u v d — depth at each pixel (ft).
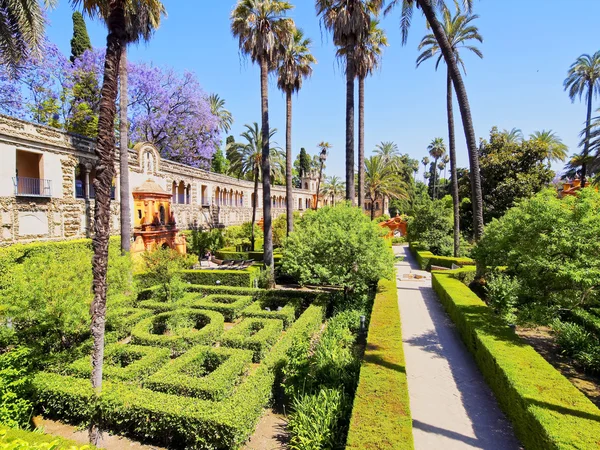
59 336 28.02
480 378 24.03
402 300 45.75
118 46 19.43
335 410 18.10
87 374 23.94
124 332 34.30
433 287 51.80
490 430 18.21
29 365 22.18
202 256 90.27
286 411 22.00
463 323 30.66
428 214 92.84
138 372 24.06
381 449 13.76
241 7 51.13
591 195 24.62
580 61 111.45
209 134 115.75
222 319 36.50
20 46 40.65
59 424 20.92
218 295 46.21
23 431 15.01
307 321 34.32
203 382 22.08
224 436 17.70
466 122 43.06
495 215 80.64
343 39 54.80
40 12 39.34
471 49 67.31
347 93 54.80
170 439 19.10
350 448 13.89
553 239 23.57
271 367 23.98
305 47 70.08
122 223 49.88
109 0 19.43
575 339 27.61
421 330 33.86
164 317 37.11
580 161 92.27
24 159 53.67
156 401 19.67
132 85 96.32
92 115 83.46
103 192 19.77
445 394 21.95
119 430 20.24
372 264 39.96
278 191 156.87
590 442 13.30
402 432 14.82
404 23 42.96
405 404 17.04
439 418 19.33
